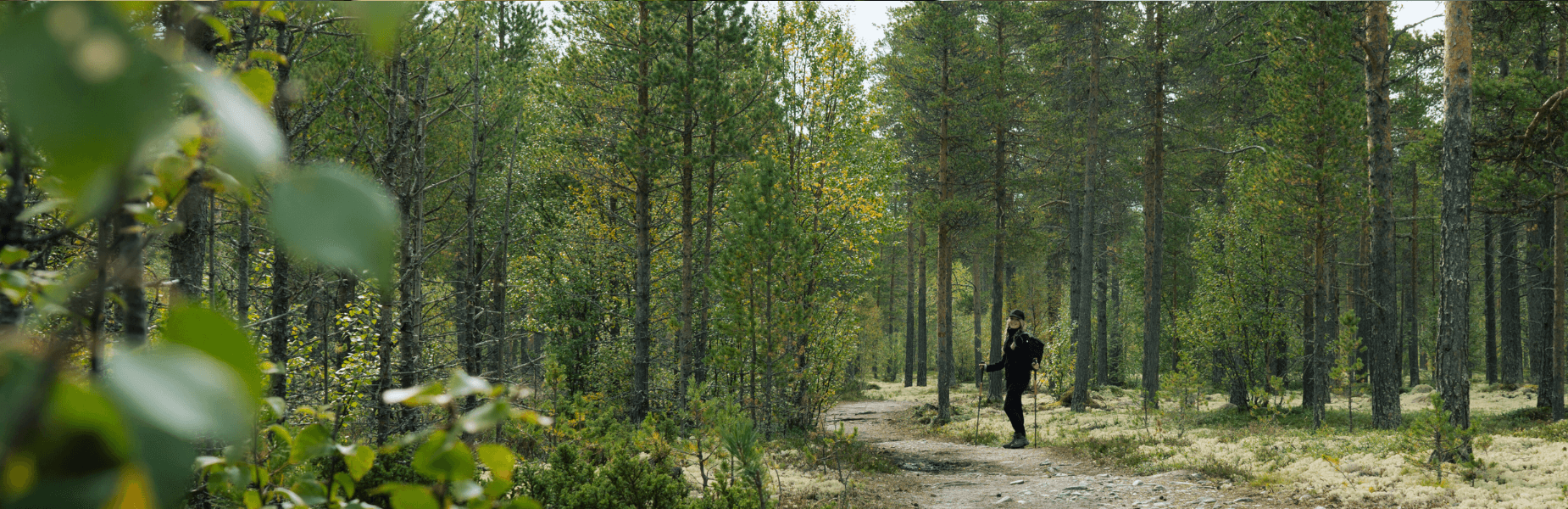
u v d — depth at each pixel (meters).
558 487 5.39
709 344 14.38
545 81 12.96
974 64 20.61
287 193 0.33
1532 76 14.88
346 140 7.18
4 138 0.79
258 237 6.61
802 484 8.62
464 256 16.95
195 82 0.32
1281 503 7.81
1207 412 18.44
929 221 20.19
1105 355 29.47
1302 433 12.49
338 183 0.34
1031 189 24.05
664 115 12.83
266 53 0.76
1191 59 22.52
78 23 0.27
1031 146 24.67
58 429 0.30
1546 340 17.53
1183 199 26.95
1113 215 33.28
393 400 0.99
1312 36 13.56
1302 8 13.48
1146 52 22.62
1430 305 32.34
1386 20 13.47
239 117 0.33
